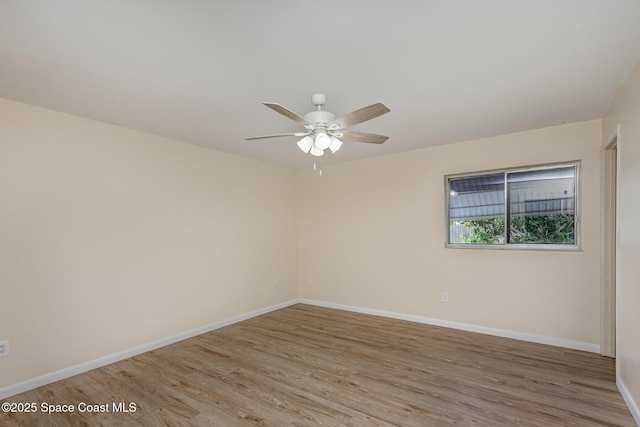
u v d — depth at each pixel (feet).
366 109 6.59
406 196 14.53
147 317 11.39
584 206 10.84
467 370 9.48
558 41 6.01
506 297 12.22
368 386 8.64
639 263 6.84
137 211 11.22
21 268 8.68
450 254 13.42
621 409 7.41
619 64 6.90
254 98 8.44
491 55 6.49
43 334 9.01
